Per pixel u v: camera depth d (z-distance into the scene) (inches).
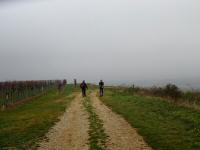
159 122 1079.6
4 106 1881.2
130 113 1295.5
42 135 947.3
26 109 1763.0
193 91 1846.7
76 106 1667.1
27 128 1084.5
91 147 774.5
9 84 2534.5
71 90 3147.1
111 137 877.8
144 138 858.1
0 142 895.1
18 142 879.7
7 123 1269.7
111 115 1275.8
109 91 2664.9
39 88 3161.9
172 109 1349.7
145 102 1601.9
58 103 1911.9
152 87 2314.2
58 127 1065.5
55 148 792.9
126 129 980.6
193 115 1158.3
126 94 2202.3
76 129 1011.9
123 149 754.8
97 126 1041.5
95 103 1755.7
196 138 841.5
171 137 853.2
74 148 778.2
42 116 1353.3
